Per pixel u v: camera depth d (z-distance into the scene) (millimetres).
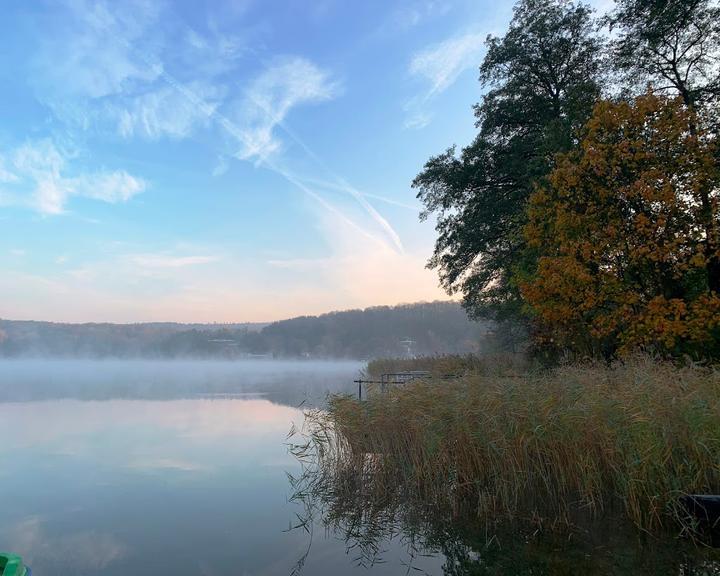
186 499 7375
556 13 19906
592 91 17031
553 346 15445
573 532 5426
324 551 5352
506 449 6352
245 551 5367
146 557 5223
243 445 11719
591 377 7504
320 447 8391
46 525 6262
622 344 11805
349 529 6020
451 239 23688
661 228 11180
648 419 5660
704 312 10461
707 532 5086
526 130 21094
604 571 4504
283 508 6914
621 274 12109
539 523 5711
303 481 8312
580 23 19547
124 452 10930
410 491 7031
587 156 11969
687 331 10547
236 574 4781
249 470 9164
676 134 11266
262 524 6254
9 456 10570
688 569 4496
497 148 21438
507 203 20609
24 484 8281
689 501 5191
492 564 4781
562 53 19906
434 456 6824
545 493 6395
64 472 9078
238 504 7086
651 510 5367
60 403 21625
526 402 6773
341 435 8062
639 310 11758
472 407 6965
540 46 19953
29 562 5105
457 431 6750
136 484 8242
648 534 5289
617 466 5895
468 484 6656
